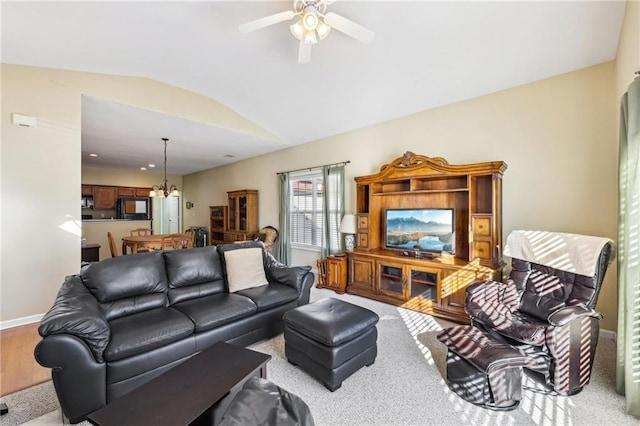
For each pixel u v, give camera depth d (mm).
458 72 3205
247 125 5047
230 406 1155
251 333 2689
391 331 3045
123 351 1882
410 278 3674
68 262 3414
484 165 3172
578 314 1983
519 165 3273
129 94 3746
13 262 3135
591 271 2195
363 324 2236
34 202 3234
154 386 1482
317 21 2020
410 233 3971
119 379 1881
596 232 2834
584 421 1736
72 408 1688
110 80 3629
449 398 1971
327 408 1869
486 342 2078
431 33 2697
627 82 2281
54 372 1643
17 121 3115
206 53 3248
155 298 2590
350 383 2143
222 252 3273
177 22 2689
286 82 3863
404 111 4168
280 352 2623
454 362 2049
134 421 1238
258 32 2887
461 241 3740
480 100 3564
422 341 2814
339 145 5168
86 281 2373
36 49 2930
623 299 1952
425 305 3520
